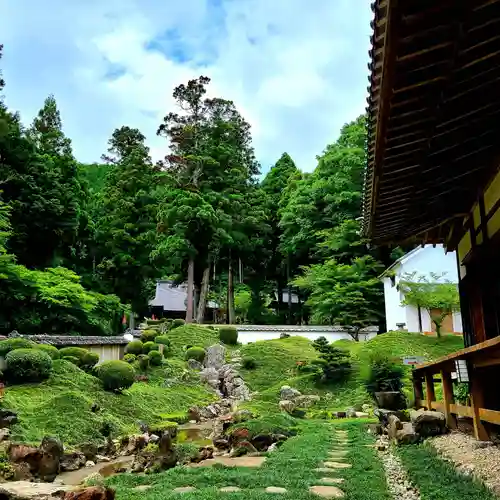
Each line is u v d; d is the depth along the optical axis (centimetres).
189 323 3089
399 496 497
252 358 2344
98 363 1928
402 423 881
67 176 3344
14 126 2848
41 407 1231
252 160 4631
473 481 492
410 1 298
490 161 625
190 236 3291
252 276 4291
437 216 818
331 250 3247
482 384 684
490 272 763
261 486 548
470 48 359
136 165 3828
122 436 1186
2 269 2167
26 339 1670
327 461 719
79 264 3403
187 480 587
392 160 529
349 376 1962
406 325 2562
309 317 3969
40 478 776
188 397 1856
